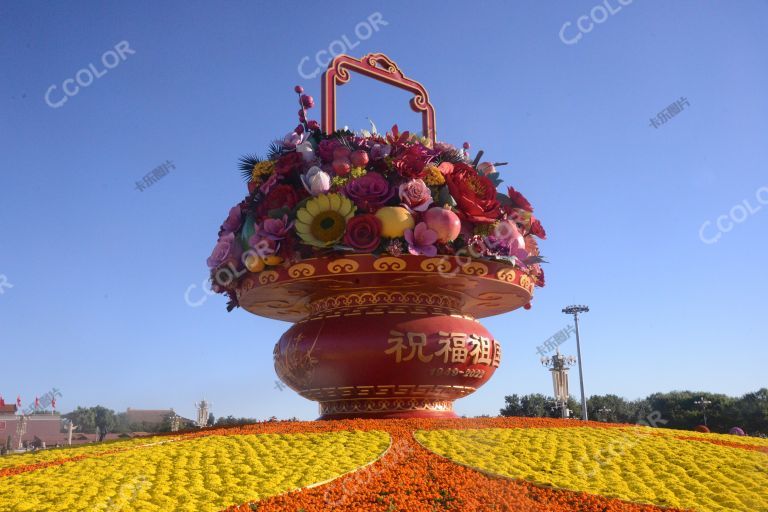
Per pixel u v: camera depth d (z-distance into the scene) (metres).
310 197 16.88
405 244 16.45
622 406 67.19
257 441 13.80
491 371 18.84
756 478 11.47
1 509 9.20
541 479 10.98
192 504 9.41
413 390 17.61
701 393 68.88
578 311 49.84
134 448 13.95
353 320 17.69
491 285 18.20
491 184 17.98
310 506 9.35
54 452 14.61
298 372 18.23
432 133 22.22
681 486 10.90
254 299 19.56
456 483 10.67
